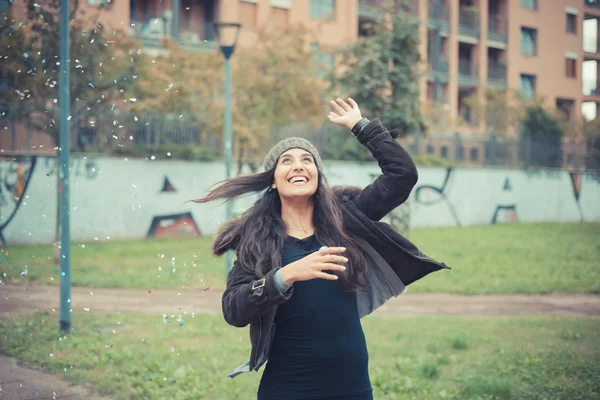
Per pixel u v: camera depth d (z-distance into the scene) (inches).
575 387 208.5
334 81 647.1
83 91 466.9
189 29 1044.5
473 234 901.8
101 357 244.5
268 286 99.3
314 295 106.8
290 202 115.9
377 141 120.6
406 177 117.5
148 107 666.2
